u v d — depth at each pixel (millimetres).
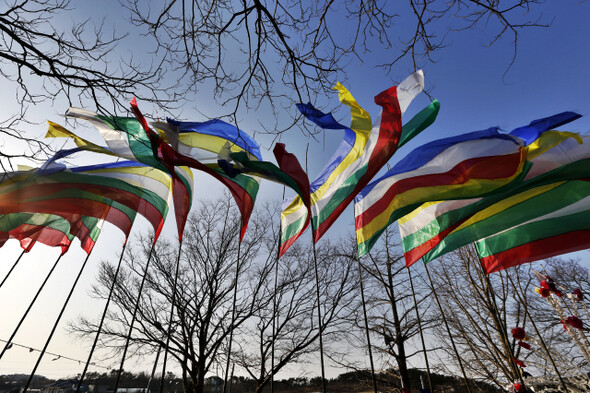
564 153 4855
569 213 5414
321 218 5539
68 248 6867
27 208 6176
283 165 4922
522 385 5012
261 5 4090
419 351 13297
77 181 6707
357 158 5543
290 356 14070
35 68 4453
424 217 5840
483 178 5043
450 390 13539
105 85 4723
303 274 16266
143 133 5672
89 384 31156
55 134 5867
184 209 5852
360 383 15586
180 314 14594
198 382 13297
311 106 5008
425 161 5637
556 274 16422
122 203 6730
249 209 5801
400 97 5105
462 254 12766
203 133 5781
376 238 5281
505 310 10812
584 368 7543
